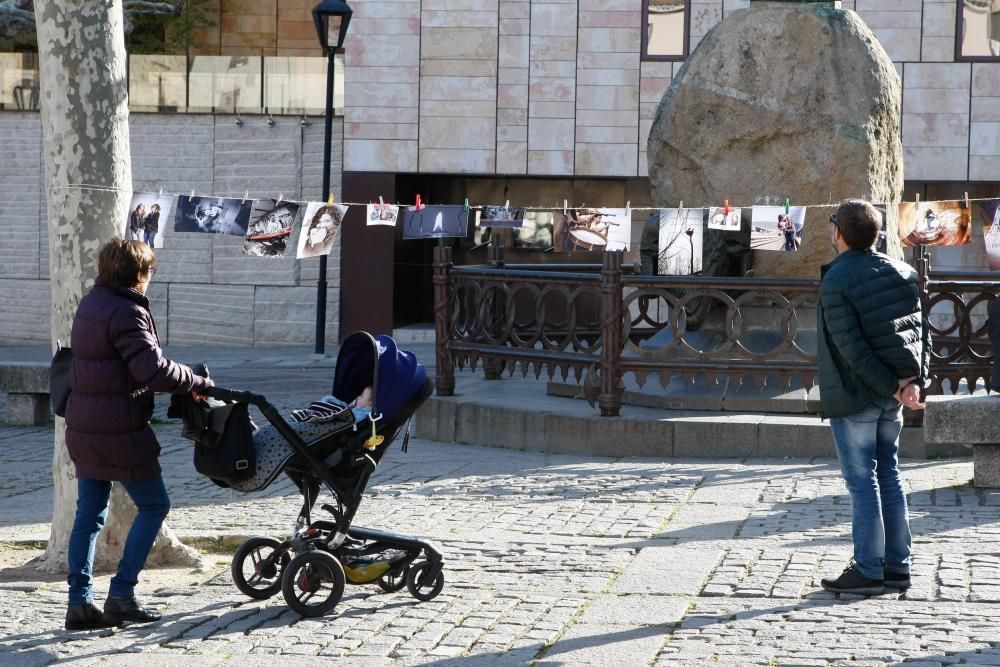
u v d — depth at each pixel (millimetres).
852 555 9719
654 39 33781
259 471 8414
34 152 35969
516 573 9547
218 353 33125
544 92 34062
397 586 8930
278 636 8016
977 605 8406
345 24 29656
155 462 8219
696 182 16297
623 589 9016
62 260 9719
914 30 32969
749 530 10766
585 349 15266
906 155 33188
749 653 7484
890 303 8484
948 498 11922
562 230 13906
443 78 34281
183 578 9633
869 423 8625
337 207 12461
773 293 14570
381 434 8711
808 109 15781
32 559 10289
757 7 16250
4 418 20188
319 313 31625
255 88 35188
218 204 11852
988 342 17359
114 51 9781
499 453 15188
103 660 7582
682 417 14828
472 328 16516
